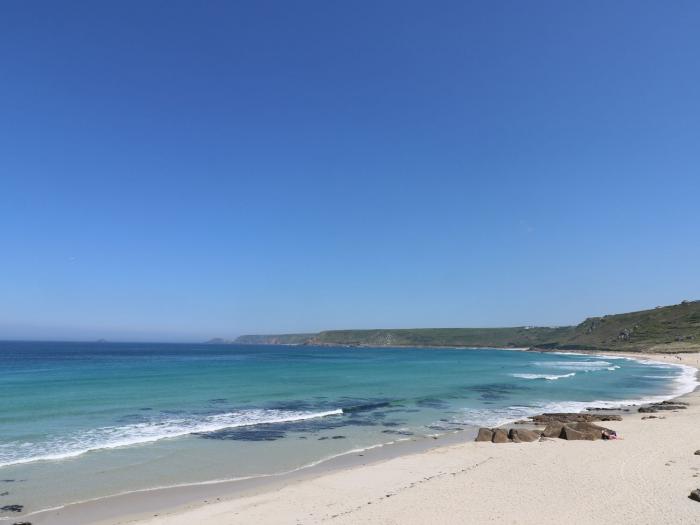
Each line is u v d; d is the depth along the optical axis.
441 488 12.88
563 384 47.56
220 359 98.81
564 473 14.10
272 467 16.53
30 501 12.73
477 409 30.56
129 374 52.78
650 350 116.62
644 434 20.31
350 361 94.81
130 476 15.11
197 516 11.38
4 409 26.86
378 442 20.77
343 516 10.88
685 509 10.55
